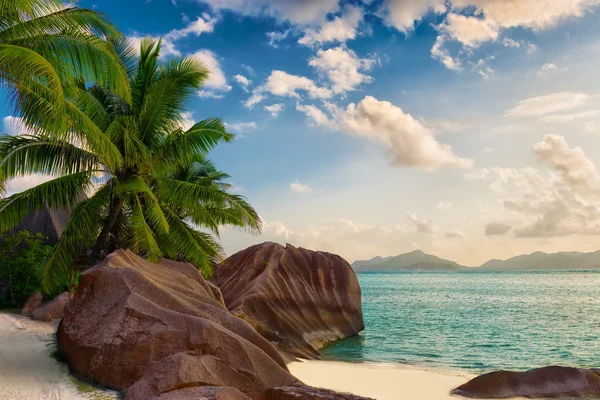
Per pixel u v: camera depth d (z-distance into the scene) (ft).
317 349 74.43
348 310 91.15
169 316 28.22
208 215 66.64
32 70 31.73
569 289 283.18
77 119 38.99
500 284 371.15
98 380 25.96
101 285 31.91
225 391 22.71
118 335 26.99
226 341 27.55
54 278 53.78
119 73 40.68
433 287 329.11
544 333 98.48
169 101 56.75
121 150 54.44
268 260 89.66
